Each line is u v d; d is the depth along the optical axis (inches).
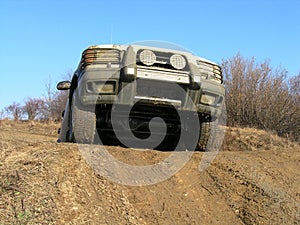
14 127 679.7
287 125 570.6
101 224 155.5
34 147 217.8
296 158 260.8
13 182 170.4
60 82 284.5
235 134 426.9
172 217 169.6
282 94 585.0
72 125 241.6
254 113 589.0
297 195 202.2
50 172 179.0
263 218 175.3
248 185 200.5
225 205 185.0
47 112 932.6
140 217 166.1
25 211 153.9
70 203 162.4
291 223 173.8
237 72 612.7
